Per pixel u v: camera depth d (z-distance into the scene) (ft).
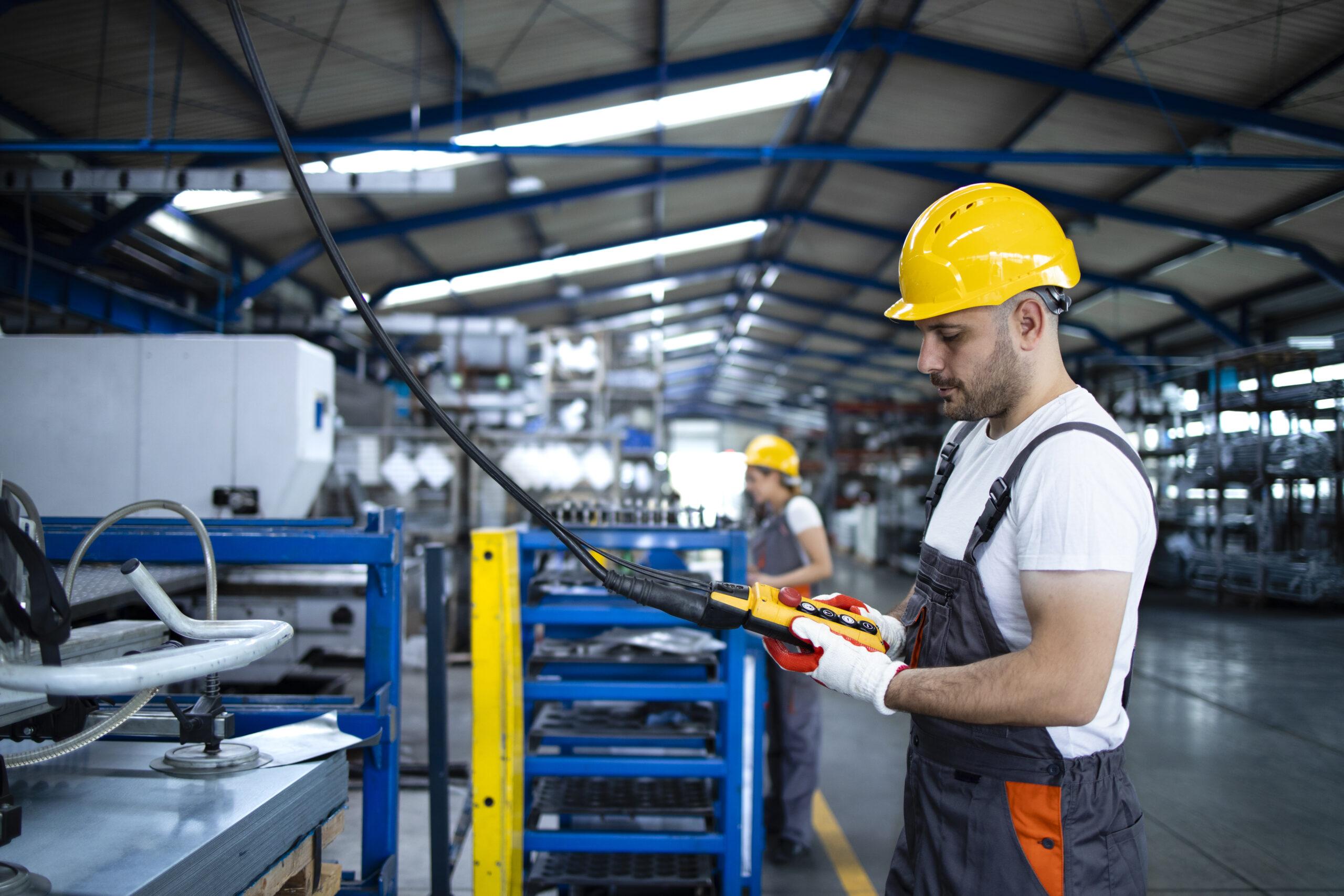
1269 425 31.60
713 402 108.47
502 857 6.63
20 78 19.15
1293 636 26.27
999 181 30.71
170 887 2.86
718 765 7.45
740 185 34.88
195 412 11.05
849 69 25.36
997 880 3.53
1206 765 13.89
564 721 8.16
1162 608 32.58
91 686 2.64
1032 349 3.59
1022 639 3.53
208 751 3.94
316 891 4.15
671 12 21.49
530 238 35.96
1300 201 26.66
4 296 21.11
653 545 7.76
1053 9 20.81
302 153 23.06
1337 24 19.13
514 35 21.13
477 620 6.65
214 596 3.91
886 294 47.42
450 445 20.92
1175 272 35.12
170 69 19.38
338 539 5.93
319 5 18.24
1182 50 21.08
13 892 2.62
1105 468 3.23
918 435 51.60
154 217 24.06
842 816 11.57
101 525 3.70
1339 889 9.50
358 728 5.74
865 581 44.34
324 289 36.35
